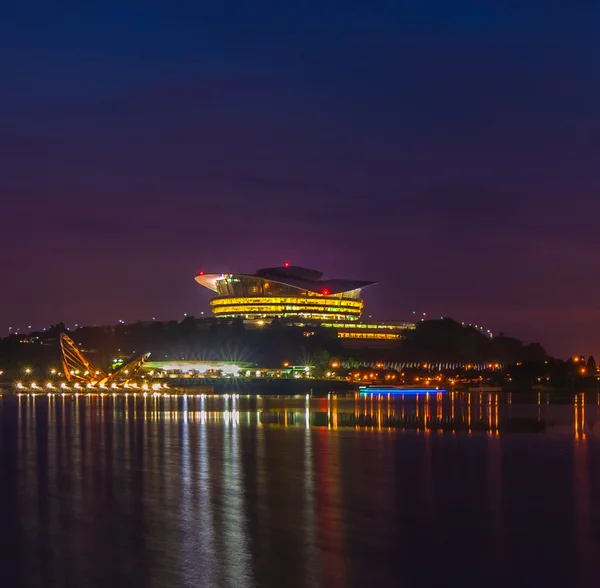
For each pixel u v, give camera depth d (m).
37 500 66.62
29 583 45.28
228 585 44.94
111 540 53.62
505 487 73.62
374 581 46.09
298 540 53.84
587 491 71.62
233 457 93.44
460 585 45.69
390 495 69.38
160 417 162.62
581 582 46.25
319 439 114.94
